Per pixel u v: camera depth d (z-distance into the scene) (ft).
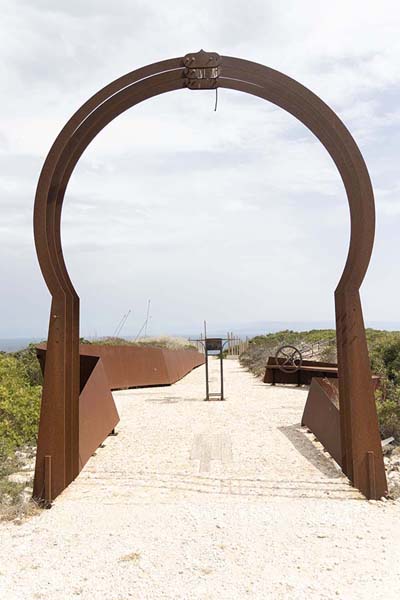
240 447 24.61
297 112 19.66
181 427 29.55
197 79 18.66
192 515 15.74
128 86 18.88
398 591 11.23
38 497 16.99
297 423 30.42
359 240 18.29
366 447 17.76
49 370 17.75
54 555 13.07
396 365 39.32
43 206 17.89
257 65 18.44
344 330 19.04
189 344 115.55
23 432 25.73
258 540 13.92
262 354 79.36
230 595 11.09
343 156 18.56
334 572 12.12
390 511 16.16
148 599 10.96
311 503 16.87
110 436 27.30
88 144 19.70
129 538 14.08
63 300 18.10
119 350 49.73
